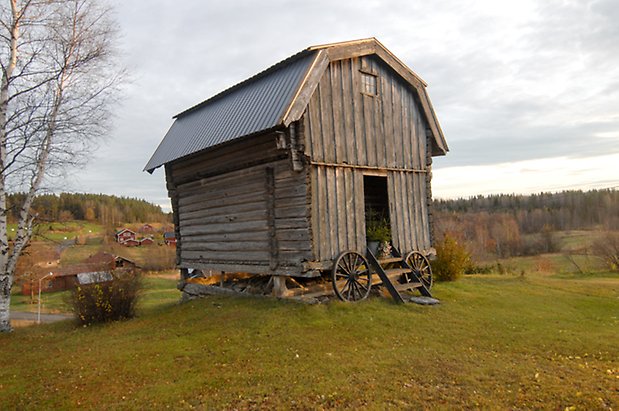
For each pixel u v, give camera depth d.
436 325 10.04
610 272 26.50
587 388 6.20
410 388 6.36
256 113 11.88
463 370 7.09
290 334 9.20
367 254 12.83
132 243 70.25
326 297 12.32
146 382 7.13
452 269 18.16
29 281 36.03
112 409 6.15
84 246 62.44
